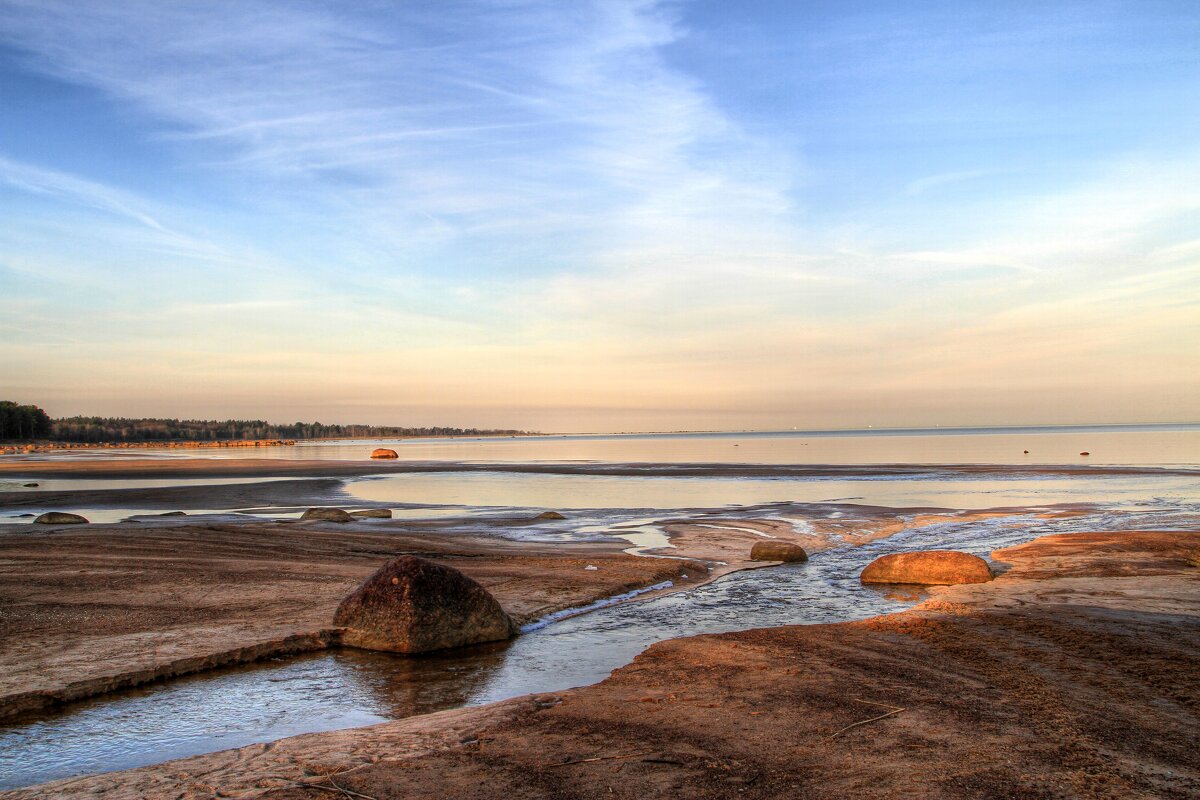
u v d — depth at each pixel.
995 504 32.75
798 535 24.02
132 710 8.49
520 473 59.59
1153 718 7.33
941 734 6.95
